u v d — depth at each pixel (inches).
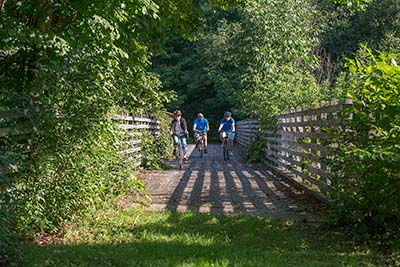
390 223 238.1
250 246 223.5
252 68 778.8
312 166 376.2
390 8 1183.6
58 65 255.4
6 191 194.2
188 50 1707.7
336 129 290.4
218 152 980.6
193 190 413.7
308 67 778.2
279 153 542.9
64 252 207.0
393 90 227.3
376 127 234.1
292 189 413.7
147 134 605.9
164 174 541.3
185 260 197.0
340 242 231.3
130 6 292.8
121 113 459.2
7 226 189.8
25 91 239.6
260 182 464.1
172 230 256.5
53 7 301.6
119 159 324.5
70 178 251.8
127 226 264.5
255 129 757.3
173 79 1692.9
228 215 300.4
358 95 250.1
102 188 285.3
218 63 1475.1
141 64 411.8
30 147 233.0
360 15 1200.2
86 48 282.2
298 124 434.6
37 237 235.9
